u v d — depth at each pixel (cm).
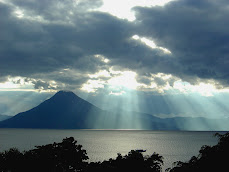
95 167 5469
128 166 5469
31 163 5112
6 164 5078
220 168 4366
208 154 4556
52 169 5247
